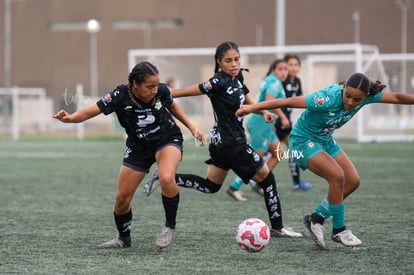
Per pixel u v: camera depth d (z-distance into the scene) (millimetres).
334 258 17422
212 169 21094
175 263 16969
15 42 144375
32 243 19766
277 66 28844
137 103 17438
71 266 16766
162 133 18156
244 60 66375
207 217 24219
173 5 138875
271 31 134500
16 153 56406
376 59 63469
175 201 18078
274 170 41469
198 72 69375
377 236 20281
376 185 32812
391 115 70062
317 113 18344
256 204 27484
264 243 17453
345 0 130250
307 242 19594
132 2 140625
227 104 20219
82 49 142250
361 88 17031
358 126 64812
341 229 18516
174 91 19984
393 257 17469
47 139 80312
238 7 135875
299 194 30375
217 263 16953
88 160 49188
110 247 18969
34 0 144000
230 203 27766
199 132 18438
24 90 117688
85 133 100188
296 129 19266
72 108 61812
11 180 36938
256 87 65062
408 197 28750
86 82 142125
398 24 128125
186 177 21156
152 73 16938
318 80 66125
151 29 139875
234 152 20312
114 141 74750
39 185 34656
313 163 18656
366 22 129500
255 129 29078
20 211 26156
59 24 143375
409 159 46188
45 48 143500
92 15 142000
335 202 18297
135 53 68875
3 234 21234
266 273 15867
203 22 137500
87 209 26594
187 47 138250
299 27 132125
